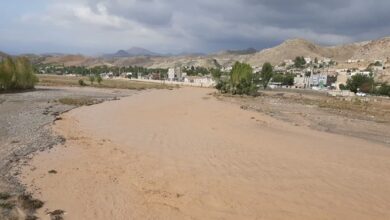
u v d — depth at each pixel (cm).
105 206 1504
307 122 4572
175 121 3862
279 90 13325
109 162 2161
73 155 2322
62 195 1619
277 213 1460
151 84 15838
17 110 4719
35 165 2077
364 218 1442
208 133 3148
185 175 1911
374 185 1850
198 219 1395
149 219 1388
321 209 1515
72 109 5059
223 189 1712
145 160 2203
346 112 6359
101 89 10919
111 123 3697
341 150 2675
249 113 4962
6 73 7806
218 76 13275
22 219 1334
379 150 2784
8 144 2584
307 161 2281
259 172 2005
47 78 15600
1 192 1600
